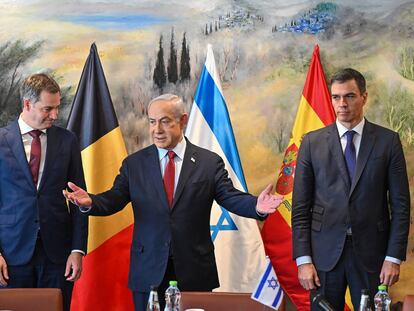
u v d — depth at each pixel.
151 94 4.77
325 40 4.76
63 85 4.76
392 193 3.76
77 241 3.86
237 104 4.77
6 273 3.76
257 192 4.76
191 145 3.81
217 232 4.49
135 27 4.78
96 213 3.60
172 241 3.62
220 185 3.73
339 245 3.71
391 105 4.74
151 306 2.90
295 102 4.75
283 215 4.53
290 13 4.78
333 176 3.76
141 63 4.78
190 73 4.78
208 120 4.56
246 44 4.78
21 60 4.76
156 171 3.71
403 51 4.75
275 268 4.52
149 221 3.67
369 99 4.75
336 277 3.73
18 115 4.77
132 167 3.76
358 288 3.72
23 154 3.79
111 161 4.50
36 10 4.78
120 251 4.48
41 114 3.74
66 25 4.78
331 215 3.74
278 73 4.77
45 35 4.77
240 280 4.46
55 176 3.83
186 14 4.79
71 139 3.94
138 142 4.78
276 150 4.75
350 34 4.76
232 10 4.79
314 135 3.87
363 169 3.73
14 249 3.77
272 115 4.76
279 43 4.77
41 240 3.80
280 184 4.55
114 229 4.48
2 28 4.77
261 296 2.96
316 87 4.57
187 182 3.68
